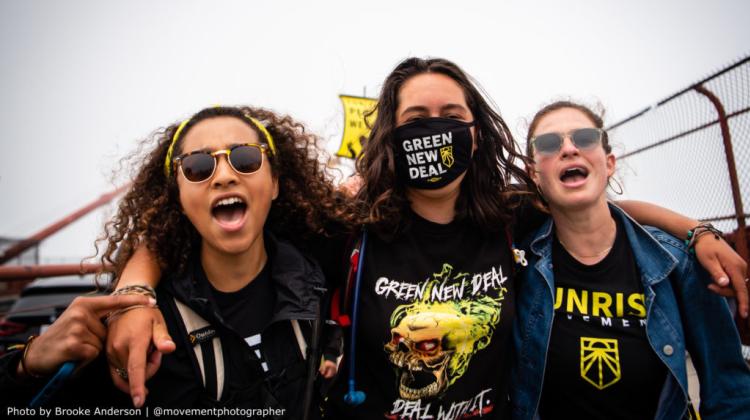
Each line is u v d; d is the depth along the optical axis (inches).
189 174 51.3
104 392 47.6
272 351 53.1
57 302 149.6
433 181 67.1
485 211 67.7
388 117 71.4
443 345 59.0
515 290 73.3
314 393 56.4
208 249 54.0
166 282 53.5
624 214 70.3
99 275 61.6
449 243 66.6
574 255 68.4
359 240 65.6
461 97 69.8
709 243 60.7
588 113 74.9
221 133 53.5
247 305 55.4
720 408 60.1
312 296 55.9
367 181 71.8
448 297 62.4
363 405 60.4
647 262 64.9
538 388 64.4
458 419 59.2
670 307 62.4
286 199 66.9
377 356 59.9
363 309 61.5
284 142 67.4
